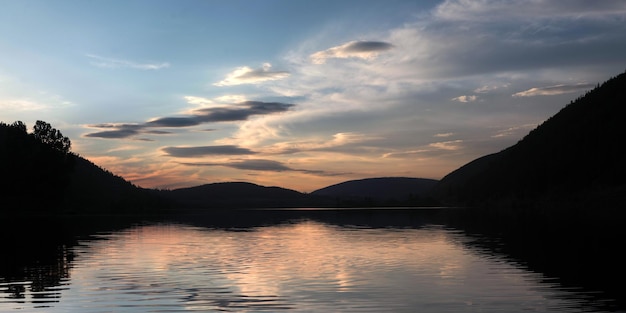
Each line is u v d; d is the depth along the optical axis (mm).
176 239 40062
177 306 15336
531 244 32406
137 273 21562
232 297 16547
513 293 16844
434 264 23766
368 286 18266
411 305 15281
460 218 79750
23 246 34375
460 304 15352
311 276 20516
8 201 117375
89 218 95688
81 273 21641
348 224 65562
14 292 17578
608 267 22156
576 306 14961
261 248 32188
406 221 72625
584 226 48812
